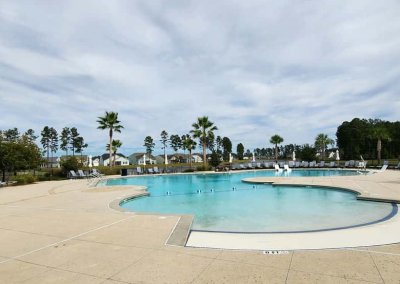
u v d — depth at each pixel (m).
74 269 4.62
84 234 6.72
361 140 66.50
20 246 5.91
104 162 93.62
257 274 4.27
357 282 3.90
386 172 26.27
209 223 9.50
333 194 14.77
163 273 4.39
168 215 8.74
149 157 97.38
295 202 13.09
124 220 8.13
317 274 4.20
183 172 34.34
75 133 96.12
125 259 5.02
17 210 10.31
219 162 38.84
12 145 24.94
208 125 42.38
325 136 71.31
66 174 30.72
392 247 5.45
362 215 9.74
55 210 10.17
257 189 17.95
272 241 6.27
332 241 6.17
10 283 4.14
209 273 4.34
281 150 94.19
